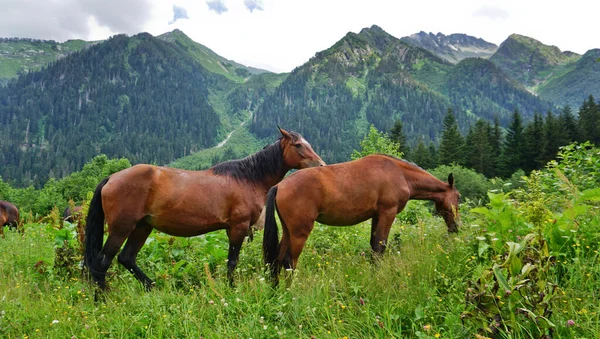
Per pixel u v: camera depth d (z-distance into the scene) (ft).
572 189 17.53
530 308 11.14
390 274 16.02
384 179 19.88
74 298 17.99
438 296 14.12
